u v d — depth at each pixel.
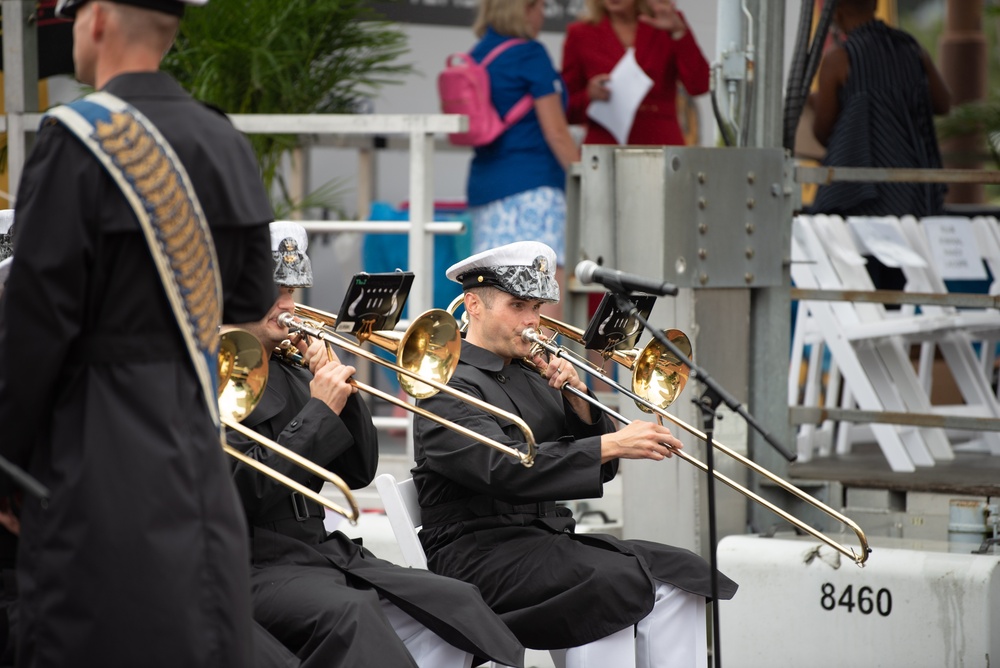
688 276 11.91
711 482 8.27
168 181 6.47
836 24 16.03
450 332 8.91
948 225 14.04
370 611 8.09
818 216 13.48
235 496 6.78
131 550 6.36
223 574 6.56
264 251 7.16
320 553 8.82
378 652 7.93
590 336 9.55
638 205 11.98
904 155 14.80
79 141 6.32
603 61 15.52
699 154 11.95
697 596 9.77
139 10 6.69
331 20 15.05
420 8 18.09
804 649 11.16
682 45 15.62
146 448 6.42
